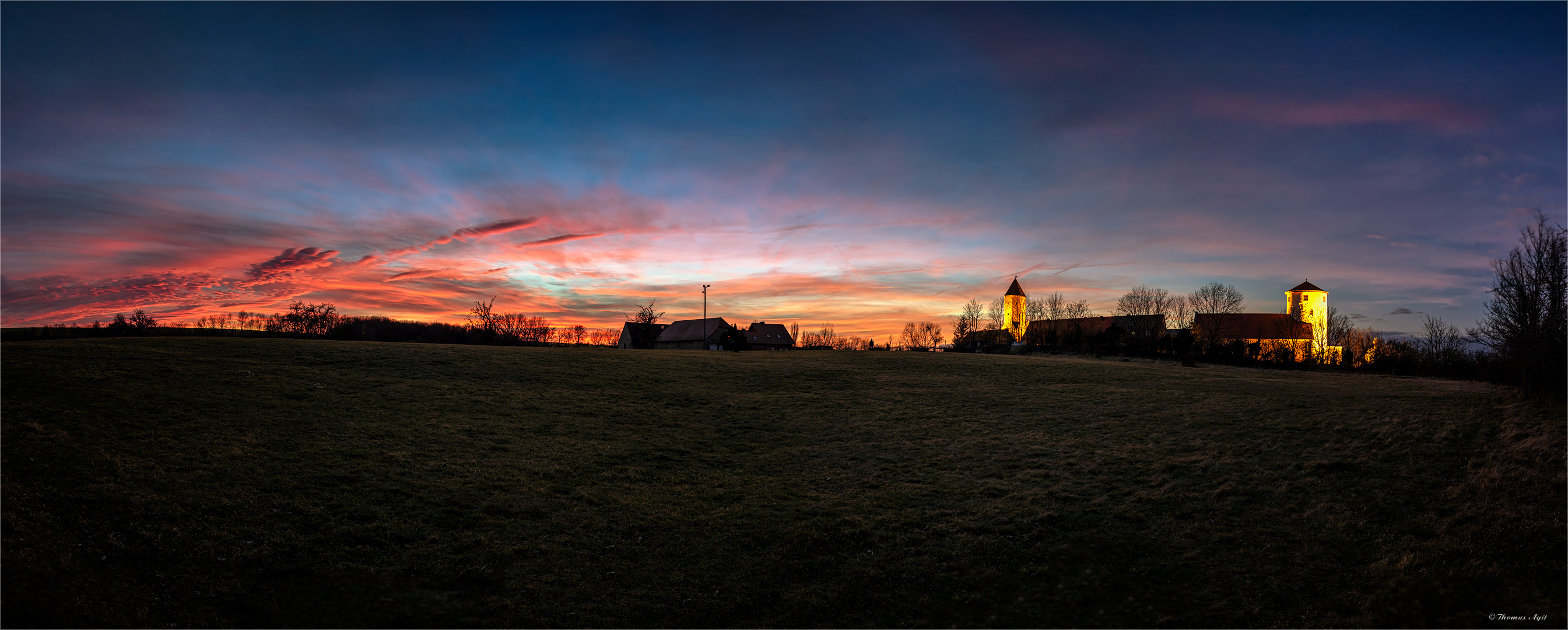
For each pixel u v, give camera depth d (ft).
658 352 191.01
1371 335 359.46
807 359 189.98
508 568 54.29
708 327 353.10
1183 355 259.19
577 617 48.88
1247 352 269.44
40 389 77.71
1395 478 68.28
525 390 114.21
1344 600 47.70
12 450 58.18
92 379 85.05
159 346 115.34
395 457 73.05
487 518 62.03
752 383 139.85
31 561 42.50
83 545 46.14
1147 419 105.81
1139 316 361.92
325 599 46.50
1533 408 92.53
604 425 97.71
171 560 47.16
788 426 105.60
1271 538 58.03
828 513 69.00
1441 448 76.33
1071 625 48.21
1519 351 103.65
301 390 94.07
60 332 173.17
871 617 50.65
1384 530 56.90
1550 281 98.84
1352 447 80.48
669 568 57.11
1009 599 52.26
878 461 87.71
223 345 123.65
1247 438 89.25
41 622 37.47
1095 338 322.96
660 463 83.51
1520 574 47.09
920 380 151.53
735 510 69.82
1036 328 415.85
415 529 57.88
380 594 48.01
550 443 86.43
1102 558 57.36
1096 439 94.68
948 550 60.34
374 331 278.46
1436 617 43.86
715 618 50.14
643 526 64.80
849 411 116.57
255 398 86.89
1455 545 52.06
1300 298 380.99
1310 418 99.09
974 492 74.74
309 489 61.77
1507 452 71.51
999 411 117.19
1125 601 50.78
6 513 47.39
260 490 59.88
